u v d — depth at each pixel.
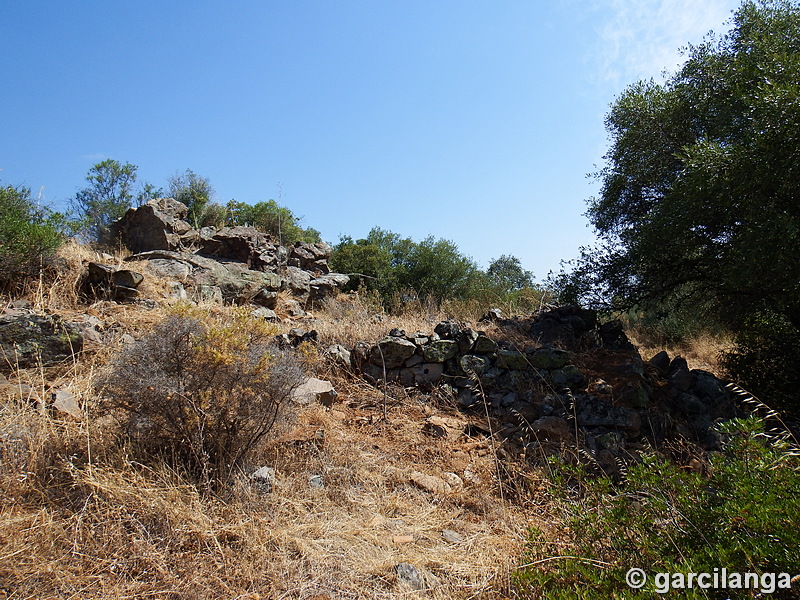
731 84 8.00
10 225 6.00
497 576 3.08
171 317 3.85
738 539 2.48
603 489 3.35
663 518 2.93
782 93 6.36
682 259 8.64
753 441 2.80
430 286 14.90
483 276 16.27
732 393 6.95
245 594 2.74
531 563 2.88
